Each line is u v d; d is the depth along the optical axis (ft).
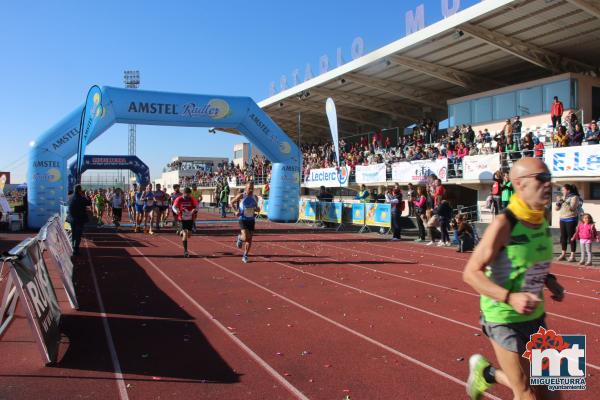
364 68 77.30
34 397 13.41
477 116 79.71
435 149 72.84
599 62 70.13
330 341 18.28
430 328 19.93
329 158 103.19
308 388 14.01
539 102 70.18
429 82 84.94
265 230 65.36
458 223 44.32
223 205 98.27
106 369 15.43
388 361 16.14
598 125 53.72
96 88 52.95
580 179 48.85
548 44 63.31
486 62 72.74
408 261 38.40
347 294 26.45
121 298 25.35
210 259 39.47
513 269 8.96
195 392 13.76
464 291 27.14
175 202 40.55
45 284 17.57
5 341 18.22
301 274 32.63
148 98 60.18
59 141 60.64
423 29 62.90
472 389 10.66
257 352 17.06
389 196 55.57
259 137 68.74
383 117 113.19
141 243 50.80
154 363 15.98
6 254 15.52
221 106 63.98
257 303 24.38
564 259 37.47
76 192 40.75
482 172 59.67
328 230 65.10
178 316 21.81
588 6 49.37
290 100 103.30
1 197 70.85
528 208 8.86
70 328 19.86
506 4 51.67
